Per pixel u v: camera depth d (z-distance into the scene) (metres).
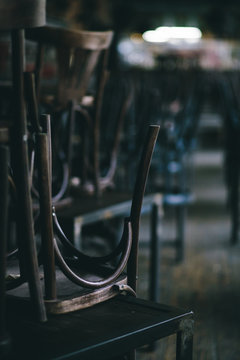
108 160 3.03
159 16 15.81
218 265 4.12
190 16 16.30
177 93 6.02
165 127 4.48
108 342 1.14
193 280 3.76
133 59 15.38
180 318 1.27
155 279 2.92
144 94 5.14
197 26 16.50
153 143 1.36
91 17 9.30
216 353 2.66
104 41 2.49
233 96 4.95
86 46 2.41
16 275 1.42
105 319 1.25
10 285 1.32
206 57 15.12
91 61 2.52
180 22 16.08
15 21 1.18
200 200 6.42
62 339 1.14
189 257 4.31
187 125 4.56
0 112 2.93
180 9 15.79
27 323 1.22
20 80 1.43
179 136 4.44
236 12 16.45
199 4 15.91
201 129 11.62
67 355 1.07
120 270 1.38
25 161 1.16
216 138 11.70
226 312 3.19
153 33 15.98
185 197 4.02
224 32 16.50
